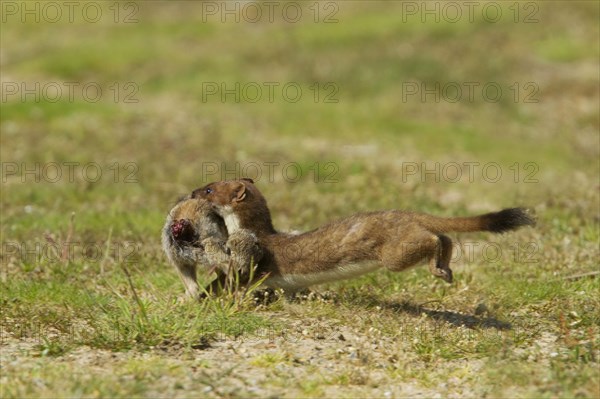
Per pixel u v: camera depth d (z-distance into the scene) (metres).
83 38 70.00
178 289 22.55
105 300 21.05
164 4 81.38
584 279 23.97
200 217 21.75
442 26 67.00
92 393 15.28
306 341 18.88
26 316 19.80
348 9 74.00
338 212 32.38
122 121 47.75
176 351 17.89
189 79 57.31
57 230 28.20
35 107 48.91
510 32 66.50
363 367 17.47
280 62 60.75
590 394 15.73
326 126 48.91
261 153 42.47
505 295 22.44
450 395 16.19
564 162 44.25
